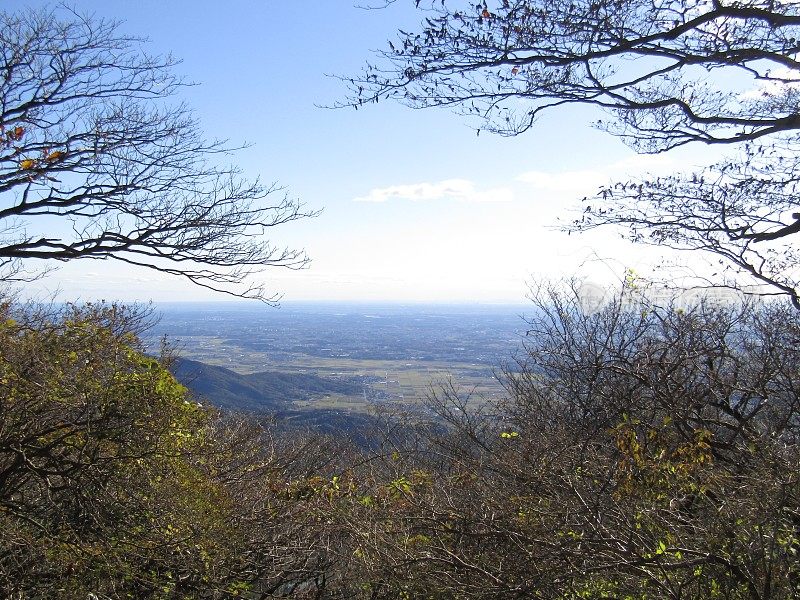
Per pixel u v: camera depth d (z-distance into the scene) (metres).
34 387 5.51
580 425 6.28
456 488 5.93
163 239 8.09
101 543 5.53
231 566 7.15
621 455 4.70
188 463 6.63
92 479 5.53
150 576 6.04
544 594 4.18
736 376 5.55
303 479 8.73
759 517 3.35
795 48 4.20
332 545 7.82
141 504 5.89
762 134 4.73
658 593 3.78
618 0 4.06
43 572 5.23
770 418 5.48
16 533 4.90
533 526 4.38
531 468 5.19
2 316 6.02
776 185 4.99
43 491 5.73
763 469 3.81
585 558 3.84
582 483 4.53
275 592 9.03
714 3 4.10
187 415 6.38
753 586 3.28
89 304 6.35
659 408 5.09
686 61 4.34
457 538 4.89
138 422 5.86
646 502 4.06
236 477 8.70
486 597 4.31
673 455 4.28
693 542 3.81
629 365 5.63
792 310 5.87
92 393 5.73
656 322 6.58
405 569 4.84
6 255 7.61
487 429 8.88
